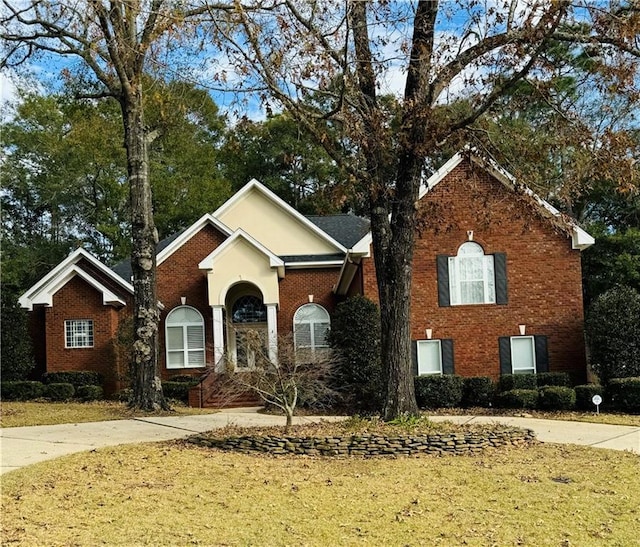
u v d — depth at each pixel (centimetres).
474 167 1720
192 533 909
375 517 988
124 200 4772
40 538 865
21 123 4753
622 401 2058
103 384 2811
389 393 1570
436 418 1972
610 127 1503
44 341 2997
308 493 1102
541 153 1591
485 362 2458
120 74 2016
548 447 1483
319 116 1521
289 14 1430
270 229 3064
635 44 1393
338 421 1684
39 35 2027
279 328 2903
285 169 4706
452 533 924
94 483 1126
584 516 997
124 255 4691
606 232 3600
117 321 2898
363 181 1550
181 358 2909
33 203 4975
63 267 2961
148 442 1517
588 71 1508
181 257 2959
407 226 1579
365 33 1474
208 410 2248
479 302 2477
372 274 2453
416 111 1449
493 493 1110
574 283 2480
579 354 2452
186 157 4509
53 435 1639
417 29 1486
